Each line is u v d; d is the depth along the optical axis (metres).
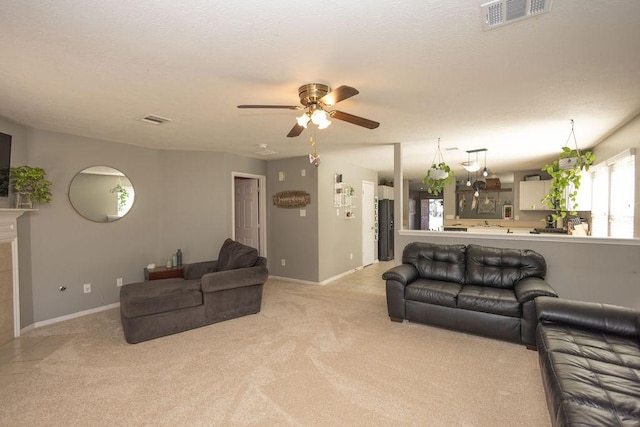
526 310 2.87
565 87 2.47
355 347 2.92
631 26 1.65
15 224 3.23
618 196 3.80
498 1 1.46
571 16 1.56
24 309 3.40
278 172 5.86
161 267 4.53
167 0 1.43
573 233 5.10
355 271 6.62
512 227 7.34
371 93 2.59
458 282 3.66
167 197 4.81
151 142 4.34
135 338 3.03
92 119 3.24
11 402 2.12
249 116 3.17
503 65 2.10
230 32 1.70
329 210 5.74
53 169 3.70
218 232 5.05
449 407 2.04
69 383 2.34
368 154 5.36
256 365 2.59
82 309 3.95
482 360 2.67
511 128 3.67
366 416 1.95
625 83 2.39
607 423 1.26
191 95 2.59
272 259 5.96
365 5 1.48
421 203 11.27
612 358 1.79
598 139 4.20
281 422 1.90
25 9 1.48
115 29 1.66
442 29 1.68
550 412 1.60
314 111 2.34
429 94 2.62
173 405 2.08
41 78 2.26
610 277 3.35
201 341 3.07
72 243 3.87
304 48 1.87
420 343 3.00
